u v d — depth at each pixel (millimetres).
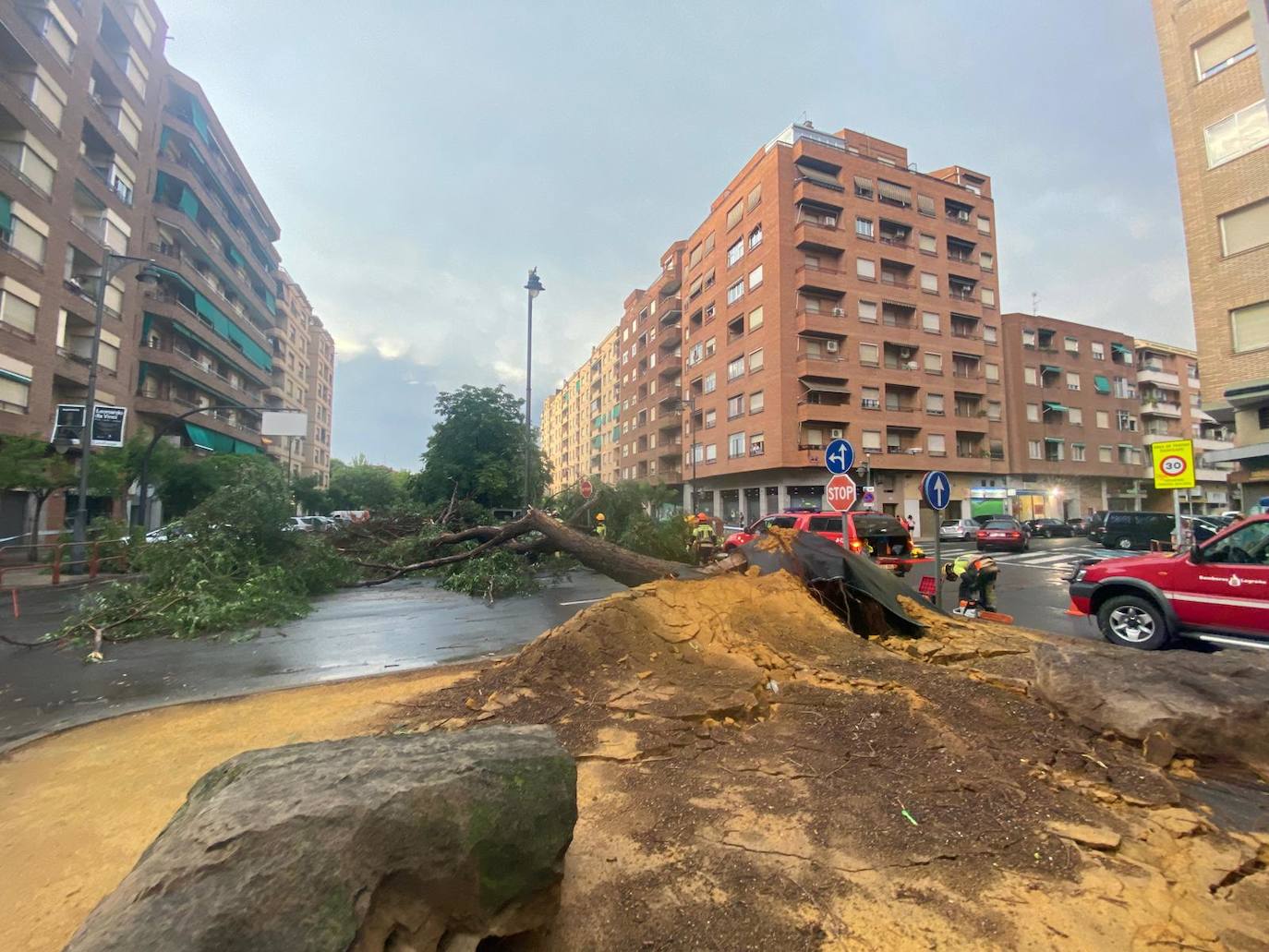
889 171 36812
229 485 11336
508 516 22688
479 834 1714
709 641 5121
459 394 24703
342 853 1495
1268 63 7047
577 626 5020
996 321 40094
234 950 1282
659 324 49969
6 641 7496
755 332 35750
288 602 9570
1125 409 46250
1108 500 45438
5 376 18406
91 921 1376
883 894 2145
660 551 13617
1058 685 3766
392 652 7020
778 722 3793
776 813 2715
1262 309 15727
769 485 36312
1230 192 16297
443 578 13203
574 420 89062
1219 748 3199
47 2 20578
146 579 9305
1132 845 2457
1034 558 19578
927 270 37250
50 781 3484
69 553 16266
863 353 34750
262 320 45656
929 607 6906
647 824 2641
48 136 20297
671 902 2113
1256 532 5941
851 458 8172
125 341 25578
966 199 39375
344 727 4141
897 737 3477
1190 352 52406
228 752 3857
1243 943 1917
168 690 5602
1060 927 1970
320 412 65688
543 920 1857
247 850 1464
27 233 19328
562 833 1906
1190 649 6387
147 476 20750
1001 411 39719
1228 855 2402
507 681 4625
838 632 5531
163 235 29562
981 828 2557
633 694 4188
